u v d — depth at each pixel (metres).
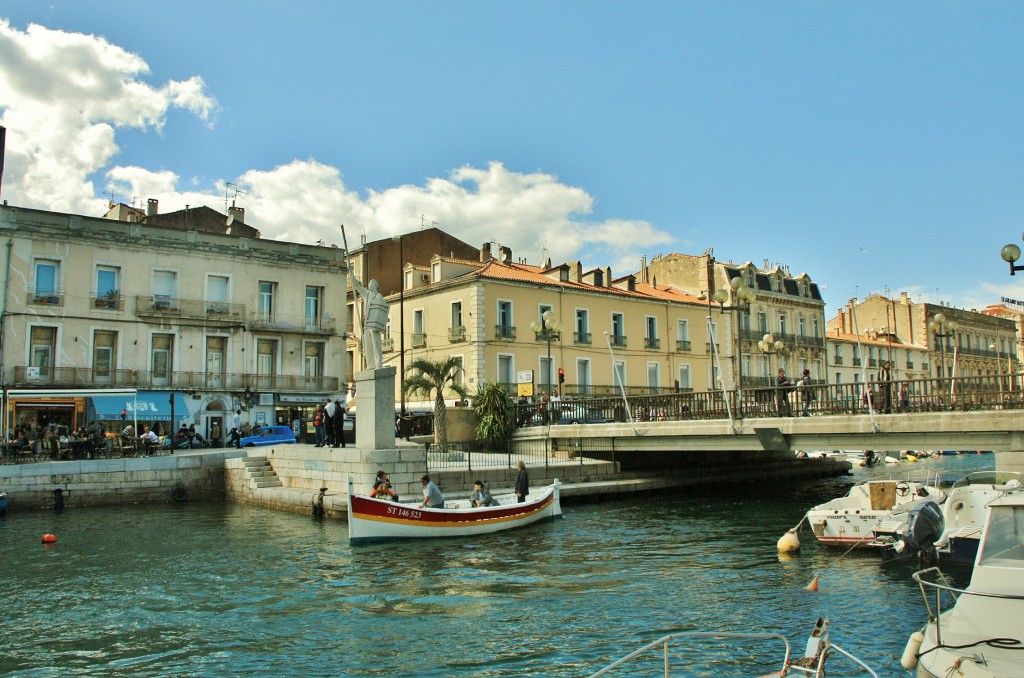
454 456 30.88
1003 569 9.12
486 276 45.22
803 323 65.38
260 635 11.73
